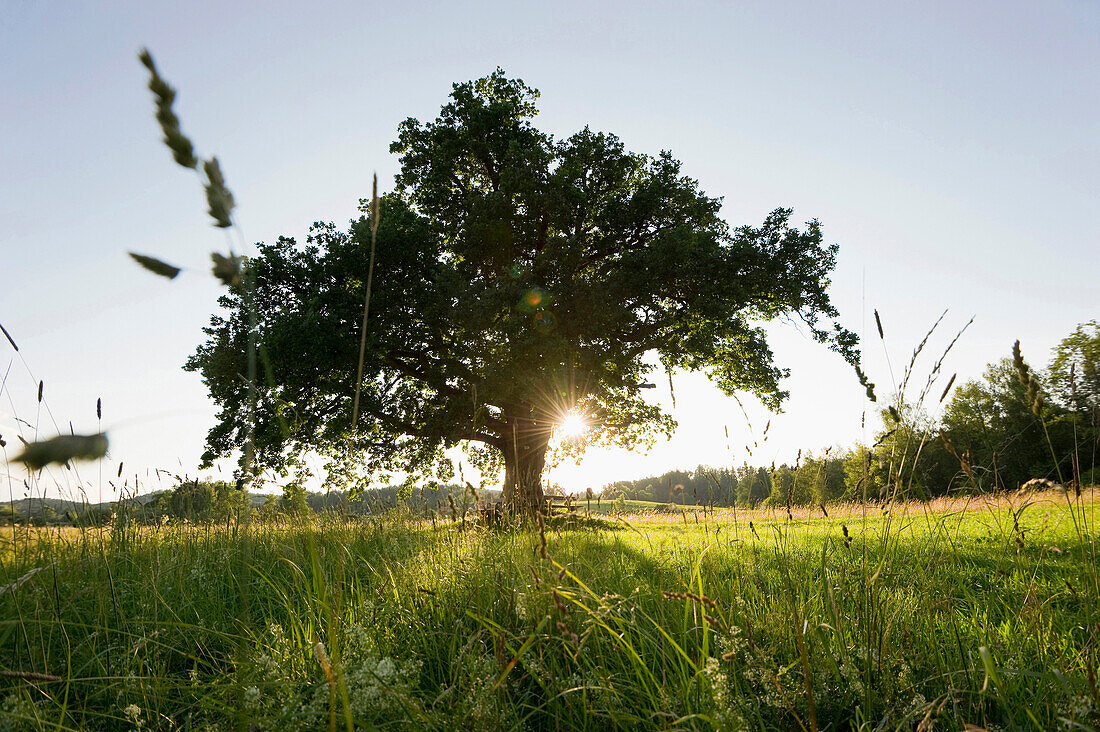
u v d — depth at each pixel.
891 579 3.38
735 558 4.41
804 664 1.96
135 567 4.36
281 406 1.40
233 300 20.83
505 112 25.97
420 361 24.62
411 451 25.38
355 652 2.57
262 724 2.10
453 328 23.34
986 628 2.96
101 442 0.64
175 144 1.11
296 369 20.38
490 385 21.27
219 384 19.70
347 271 22.22
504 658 2.17
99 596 3.46
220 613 3.94
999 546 3.95
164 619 3.75
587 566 3.92
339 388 21.08
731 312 22.86
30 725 2.09
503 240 24.23
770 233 25.00
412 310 23.12
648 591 3.47
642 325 24.83
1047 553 3.82
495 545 4.17
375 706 2.14
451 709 2.17
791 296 23.94
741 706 2.18
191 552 5.03
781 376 25.31
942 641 2.98
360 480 21.16
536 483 5.37
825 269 24.94
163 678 2.79
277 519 5.82
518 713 2.39
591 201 24.84
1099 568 2.77
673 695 2.29
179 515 5.61
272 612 3.78
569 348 22.05
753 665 2.37
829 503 4.15
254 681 2.42
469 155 26.62
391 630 3.28
